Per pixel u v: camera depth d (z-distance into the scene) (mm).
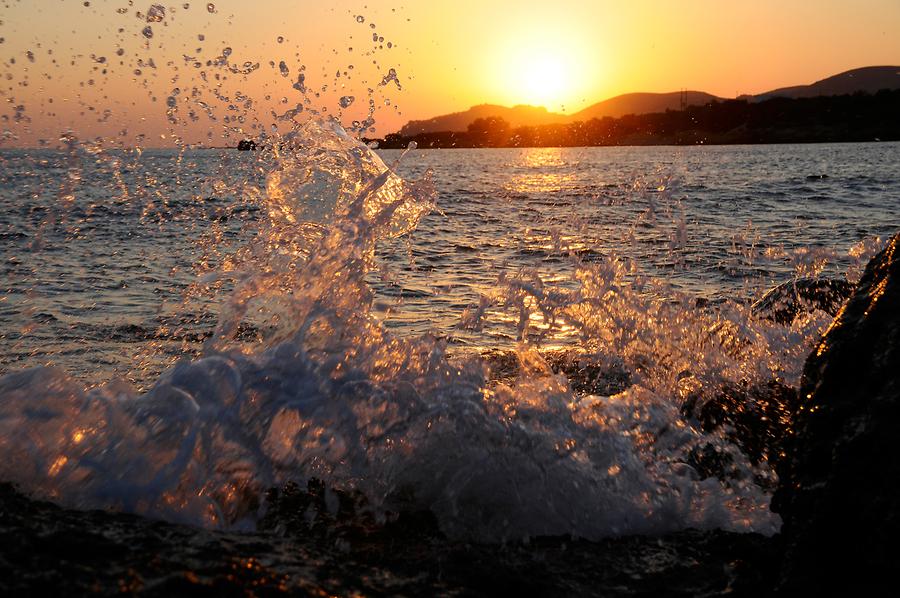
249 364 2977
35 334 5496
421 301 7078
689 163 41500
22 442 2543
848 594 1812
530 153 88062
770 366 4035
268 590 1812
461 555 2322
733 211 15367
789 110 80875
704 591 2143
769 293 5379
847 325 2332
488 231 12531
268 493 2615
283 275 3715
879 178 26438
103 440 2602
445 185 26125
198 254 8633
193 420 2711
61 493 2438
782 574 1999
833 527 1934
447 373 3104
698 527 2627
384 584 2037
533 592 2119
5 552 1854
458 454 2744
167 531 2166
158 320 5953
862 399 2109
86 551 1927
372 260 3758
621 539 2518
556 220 13539
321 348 3135
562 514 2598
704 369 3982
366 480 2709
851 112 80000
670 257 9039
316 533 2420
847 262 8344
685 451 3131
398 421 2861
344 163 4285
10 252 8555
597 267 4613
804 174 29516
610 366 4293
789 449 2295
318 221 4133
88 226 9883
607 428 3066
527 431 2854
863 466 1961
